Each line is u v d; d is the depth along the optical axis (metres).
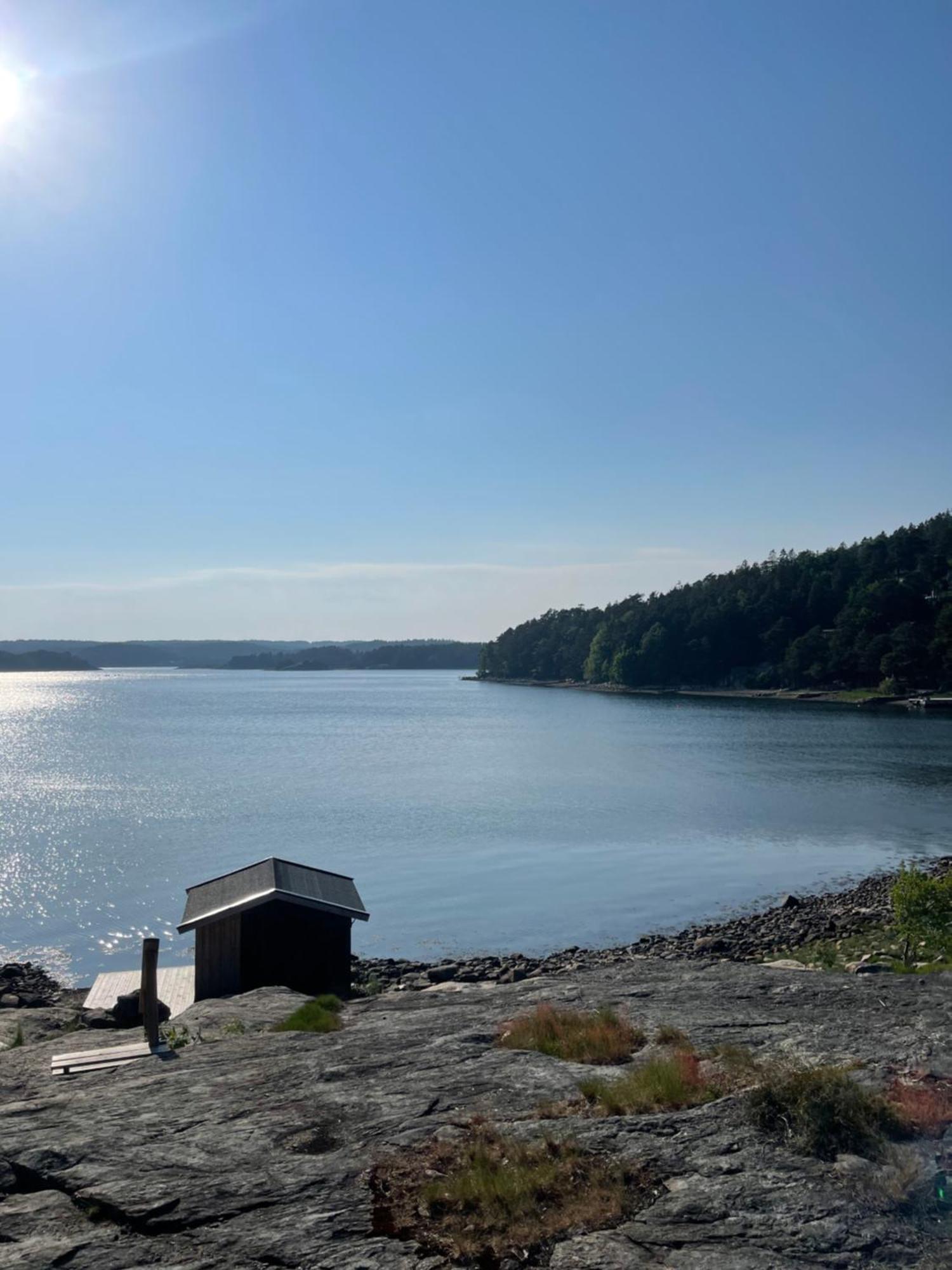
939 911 22.27
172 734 113.12
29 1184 8.19
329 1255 6.59
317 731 117.25
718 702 160.75
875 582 169.12
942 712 127.94
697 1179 7.29
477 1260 6.39
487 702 187.50
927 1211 6.75
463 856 44.00
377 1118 9.16
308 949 19.88
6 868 41.56
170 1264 6.64
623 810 56.47
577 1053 11.26
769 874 40.31
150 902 36.50
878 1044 10.82
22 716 147.88
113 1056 12.77
